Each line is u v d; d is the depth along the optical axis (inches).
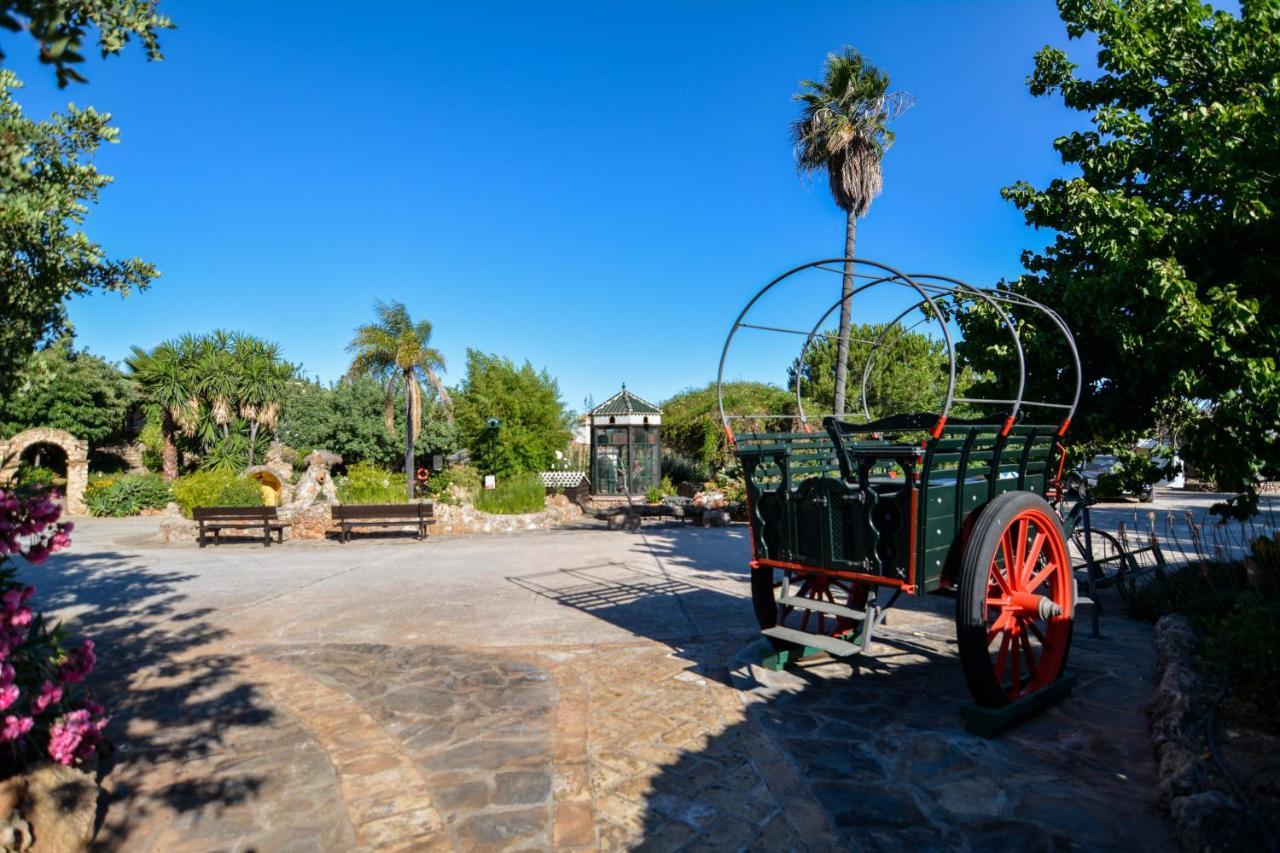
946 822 122.3
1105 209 245.1
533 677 205.0
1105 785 134.0
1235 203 224.1
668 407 1043.9
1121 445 305.9
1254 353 229.3
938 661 213.8
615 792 135.3
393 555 466.0
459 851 116.0
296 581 368.5
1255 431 244.4
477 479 792.3
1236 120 223.0
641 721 170.2
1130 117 263.9
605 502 828.0
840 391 468.1
